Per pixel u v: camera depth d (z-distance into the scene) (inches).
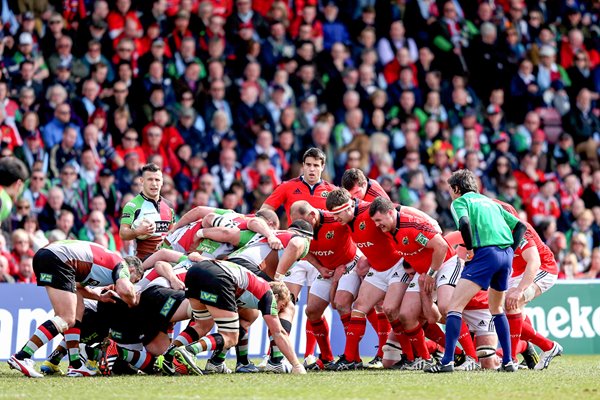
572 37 2706.7
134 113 2207.2
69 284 1165.1
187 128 2217.0
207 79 2298.2
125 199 2057.1
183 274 1263.5
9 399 906.1
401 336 1370.6
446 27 2591.0
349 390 988.6
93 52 2197.3
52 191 1974.7
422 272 1318.9
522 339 1401.3
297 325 1729.8
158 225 1419.8
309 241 1309.1
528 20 2687.0
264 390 985.5
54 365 1248.2
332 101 2401.6
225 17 2385.6
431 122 2416.3
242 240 1318.9
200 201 2108.8
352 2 2527.1
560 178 2498.8
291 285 1503.4
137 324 1211.9
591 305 1877.5
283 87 2347.4
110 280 1184.2
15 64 2124.8
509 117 2588.6
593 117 2655.0
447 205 2333.9
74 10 2235.5
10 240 1873.8
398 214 1284.4
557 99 2625.5
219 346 1189.7
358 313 1379.2
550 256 1413.6
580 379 1140.5
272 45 2400.3
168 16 2317.9
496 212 1221.1
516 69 2618.1
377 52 2487.7
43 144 2066.9
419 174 2305.6
